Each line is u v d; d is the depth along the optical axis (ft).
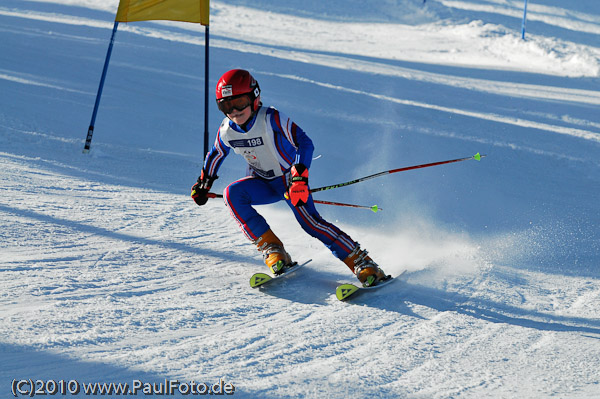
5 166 38.34
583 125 87.97
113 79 78.64
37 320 18.15
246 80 22.67
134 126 59.21
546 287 26.02
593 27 247.29
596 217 41.22
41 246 25.44
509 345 19.70
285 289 24.11
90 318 18.80
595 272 28.37
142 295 21.57
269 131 23.50
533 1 275.80
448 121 78.95
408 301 23.49
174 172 44.29
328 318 21.18
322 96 84.94
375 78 110.52
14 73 73.41
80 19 139.54
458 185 48.65
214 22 183.62
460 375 17.21
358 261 24.59
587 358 18.86
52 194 33.76
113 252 25.94
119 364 15.90
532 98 110.32
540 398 15.99
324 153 57.21
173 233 29.78
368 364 17.51
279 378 16.05
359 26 212.84
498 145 67.87
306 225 24.71
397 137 66.80
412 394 15.79
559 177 57.00
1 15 125.90
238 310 21.17
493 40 197.67
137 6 49.24
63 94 66.80
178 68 91.40
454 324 21.31
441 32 211.20
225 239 29.81
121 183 38.88
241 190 25.04
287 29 192.54
